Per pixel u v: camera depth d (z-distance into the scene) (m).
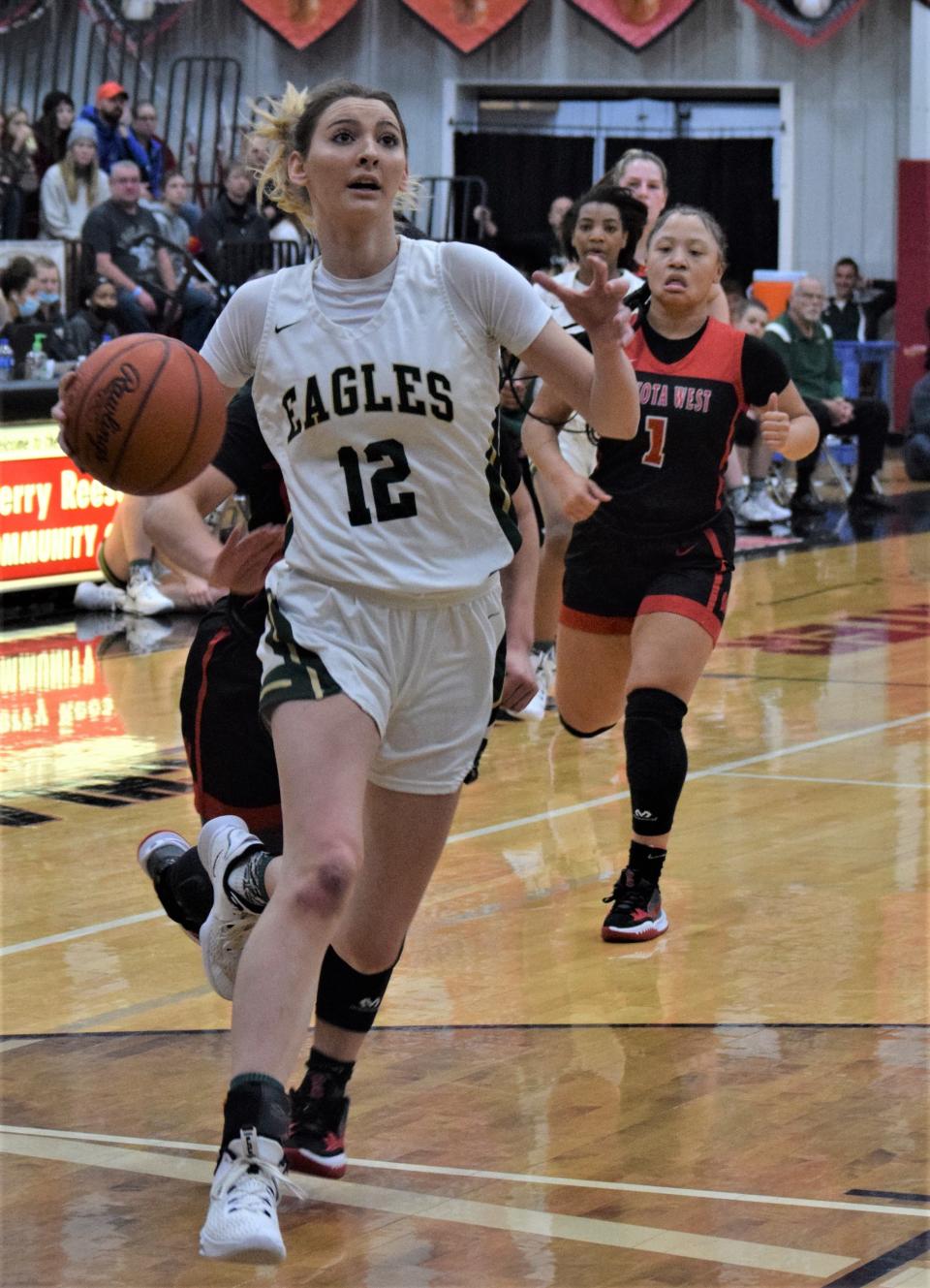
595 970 5.59
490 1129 4.25
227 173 18.77
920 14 24.30
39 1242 3.62
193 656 4.64
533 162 25.09
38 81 24.42
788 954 5.75
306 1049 4.84
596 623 6.20
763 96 25.16
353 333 3.66
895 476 22.36
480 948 5.83
